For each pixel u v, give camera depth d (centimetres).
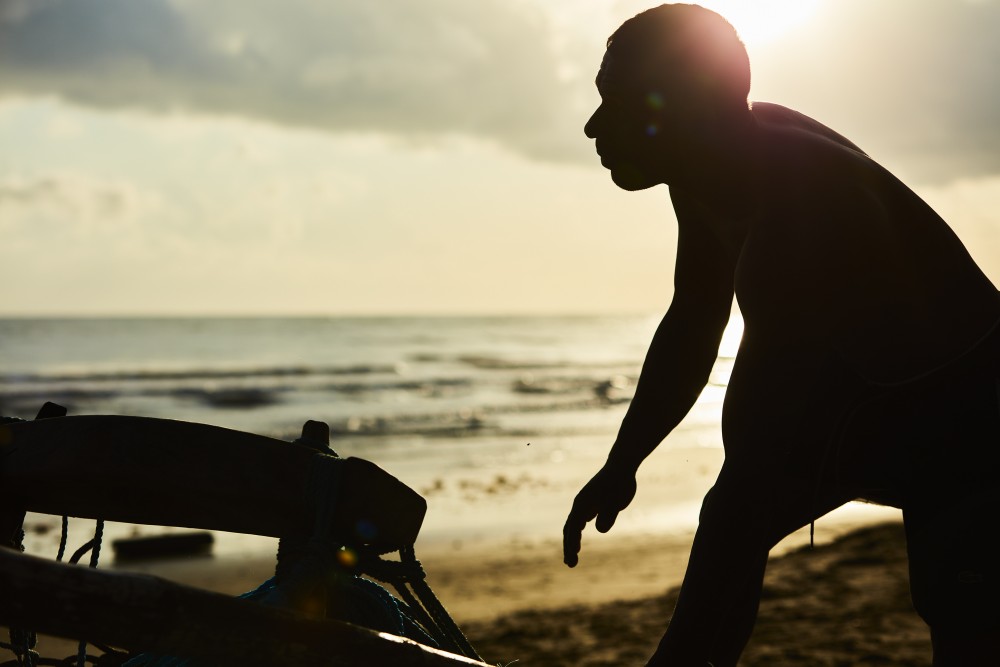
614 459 185
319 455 132
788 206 143
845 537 1134
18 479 129
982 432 145
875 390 146
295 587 126
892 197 151
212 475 127
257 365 5728
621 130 153
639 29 151
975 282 153
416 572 139
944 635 148
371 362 6431
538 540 1339
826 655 631
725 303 185
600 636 786
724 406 144
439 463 2288
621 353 8638
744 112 150
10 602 95
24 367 5131
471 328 14325
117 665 161
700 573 133
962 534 145
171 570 1111
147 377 4503
